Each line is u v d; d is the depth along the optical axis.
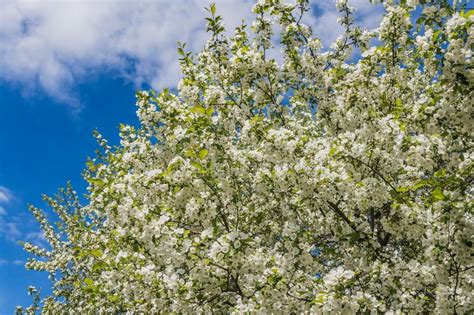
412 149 7.05
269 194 8.14
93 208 9.33
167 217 6.54
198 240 6.32
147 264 7.07
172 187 7.30
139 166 9.25
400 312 5.86
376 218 8.62
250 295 6.44
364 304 5.55
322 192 7.06
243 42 10.38
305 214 9.18
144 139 9.70
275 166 7.28
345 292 5.70
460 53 5.62
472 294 5.93
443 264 5.89
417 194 8.34
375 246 7.32
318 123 10.54
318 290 6.00
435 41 6.01
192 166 7.25
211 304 7.28
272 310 5.95
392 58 8.87
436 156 7.08
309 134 10.81
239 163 8.14
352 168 7.55
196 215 7.03
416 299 6.24
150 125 9.36
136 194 7.51
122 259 6.88
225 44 10.06
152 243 6.28
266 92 9.91
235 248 5.96
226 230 8.27
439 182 6.11
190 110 8.34
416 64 9.42
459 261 5.65
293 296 6.02
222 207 7.93
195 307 6.79
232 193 8.05
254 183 7.98
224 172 8.19
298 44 10.22
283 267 6.02
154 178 7.18
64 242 15.13
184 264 7.22
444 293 6.02
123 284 6.88
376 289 6.63
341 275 5.52
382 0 8.85
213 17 9.77
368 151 7.34
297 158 7.38
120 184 7.36
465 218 5.75
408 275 6.29
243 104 10.06
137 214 6.46
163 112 9.07
